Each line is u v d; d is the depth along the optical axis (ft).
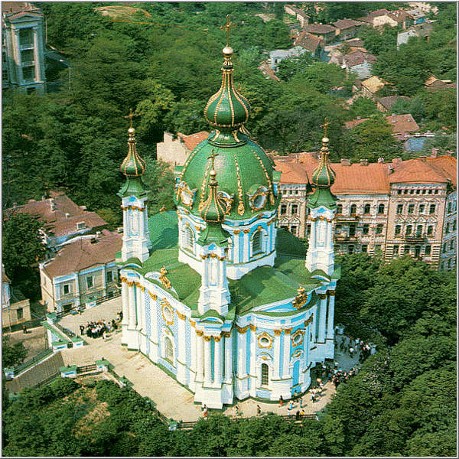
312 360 360.48
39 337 430.20
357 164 519.19
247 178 327.88
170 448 314.96
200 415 331.57
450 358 373.81
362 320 399.03
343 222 509.76
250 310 325.21
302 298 326.24
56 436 307.99
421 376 356.79
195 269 342.64
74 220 493.77
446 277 434.30
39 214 493.36
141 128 643.86
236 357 334.03
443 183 501.56
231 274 334.65
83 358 368.27
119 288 447.42
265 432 316.40
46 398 340.39
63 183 570.46
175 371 350.64
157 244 368.89
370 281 423.23
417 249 522.06
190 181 333.42
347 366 365.40
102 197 569.23
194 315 321.11
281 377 335.47
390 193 503.20
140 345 370.32
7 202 537.24
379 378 351.05
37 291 469.16
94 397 343.26
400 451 328.08
